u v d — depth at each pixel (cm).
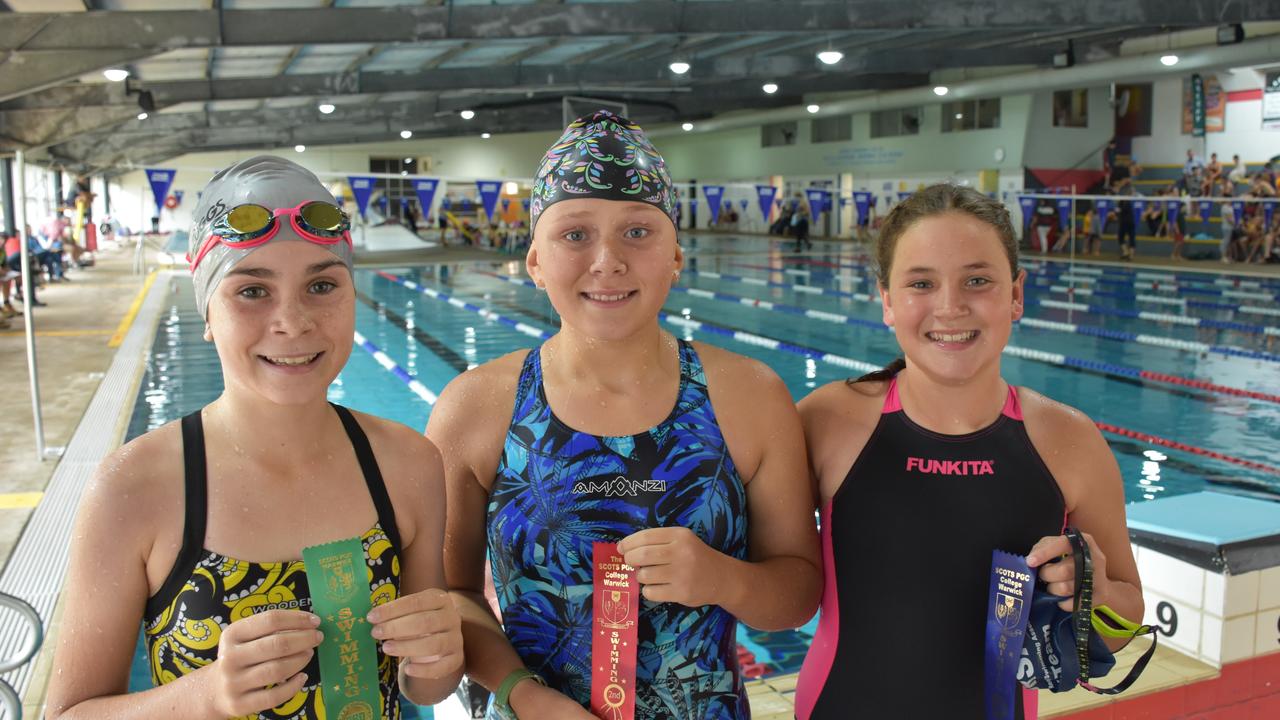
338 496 102
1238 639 191
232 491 98
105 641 95
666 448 112
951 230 118
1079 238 1703
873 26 772
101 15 603
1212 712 191
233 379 97
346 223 100
